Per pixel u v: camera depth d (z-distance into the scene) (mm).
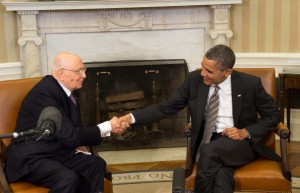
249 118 2734
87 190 2574
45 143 2520
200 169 2508
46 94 2531
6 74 4211
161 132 4547
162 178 3688
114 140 4477
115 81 4395
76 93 2732
